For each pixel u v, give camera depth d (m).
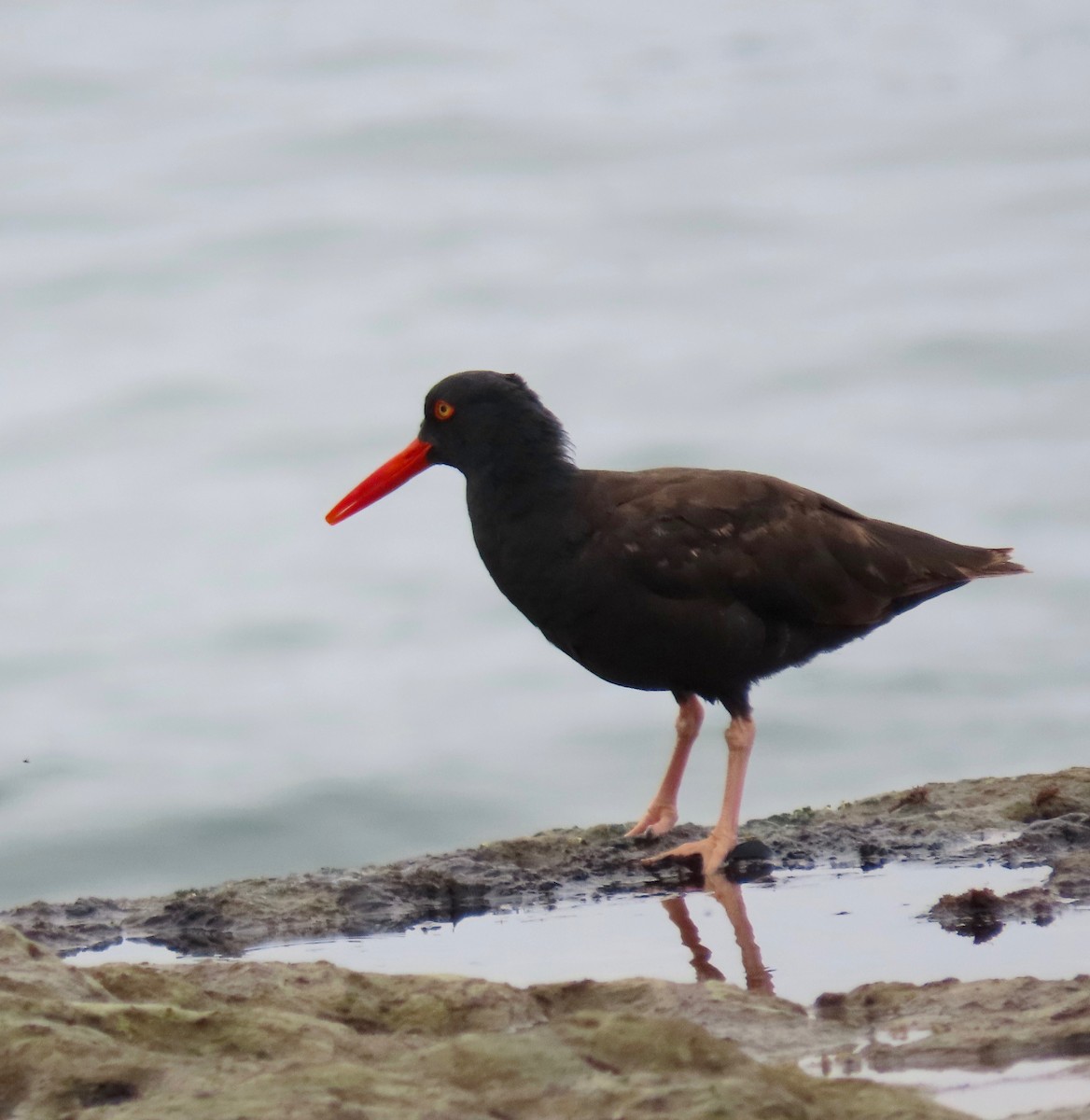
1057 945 10.55
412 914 12.12
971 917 11.27
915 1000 8.97
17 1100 7.40
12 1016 7.94
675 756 14.56
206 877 23.48
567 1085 7.20
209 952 11.30
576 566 14.00
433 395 14.80
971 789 14.75
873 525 14.77
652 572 13.84
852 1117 7.04
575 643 14.40
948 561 14.79
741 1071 7.42
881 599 14.52
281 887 12.57
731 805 13.69
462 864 13.12
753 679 14.51
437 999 8.79
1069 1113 7.24
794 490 14.54
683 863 13.15
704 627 13.90
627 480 14.34
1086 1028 8.25
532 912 12.03
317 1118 6.77
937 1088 7.75
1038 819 13.84
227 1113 6.85
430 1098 7.04
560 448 14.38
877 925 11.22
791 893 12.17
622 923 11.59
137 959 11.20
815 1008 9.06
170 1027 8.05
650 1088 7.06
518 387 14.42
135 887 23.20
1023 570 14.91
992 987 8.98
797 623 14.35
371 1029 8.62
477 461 14.48
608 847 13.76
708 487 14.21
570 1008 8.89
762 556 14.02
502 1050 7.50
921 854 13.06
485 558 14.62
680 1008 8.80
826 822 14.11
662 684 14.38
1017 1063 7.99
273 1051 7.88
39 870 23.58
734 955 10.73
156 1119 6.87
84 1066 7.52
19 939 9.08
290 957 11.09
